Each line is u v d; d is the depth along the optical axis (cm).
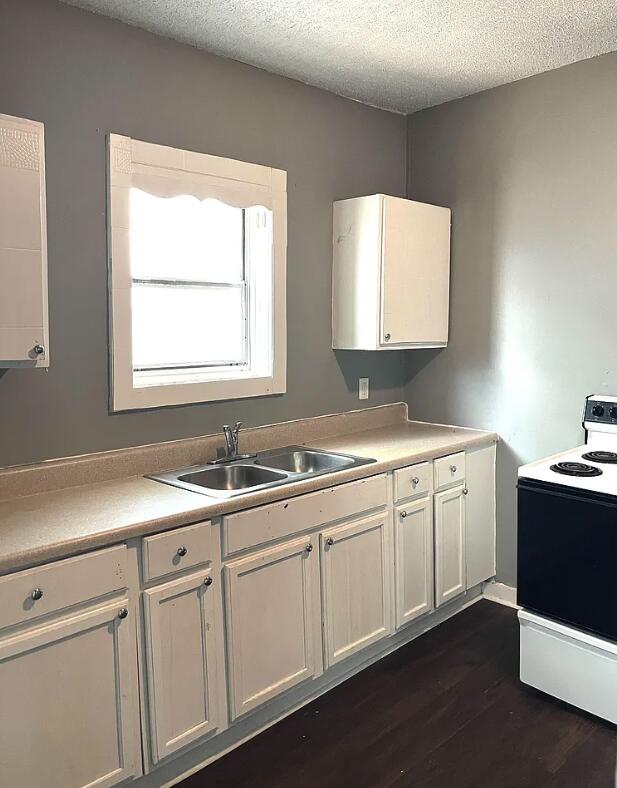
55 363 237
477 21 254
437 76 310
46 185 230
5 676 170
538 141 313
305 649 248
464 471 320
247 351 310
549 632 256
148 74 255
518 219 324
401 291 321
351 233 321
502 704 256
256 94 293
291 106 308
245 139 290
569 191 305
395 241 316
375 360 361
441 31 262
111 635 192
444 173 351
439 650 298
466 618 329
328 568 254
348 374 346
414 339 332
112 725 194
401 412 377
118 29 246
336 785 214
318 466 296
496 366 338
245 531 224
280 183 302
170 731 206
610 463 272
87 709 188
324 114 323
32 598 174
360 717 250
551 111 308
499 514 342
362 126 342
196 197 270
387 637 290
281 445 311
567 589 250
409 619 294
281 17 247
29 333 196
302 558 245
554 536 253
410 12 245
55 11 229
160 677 202
